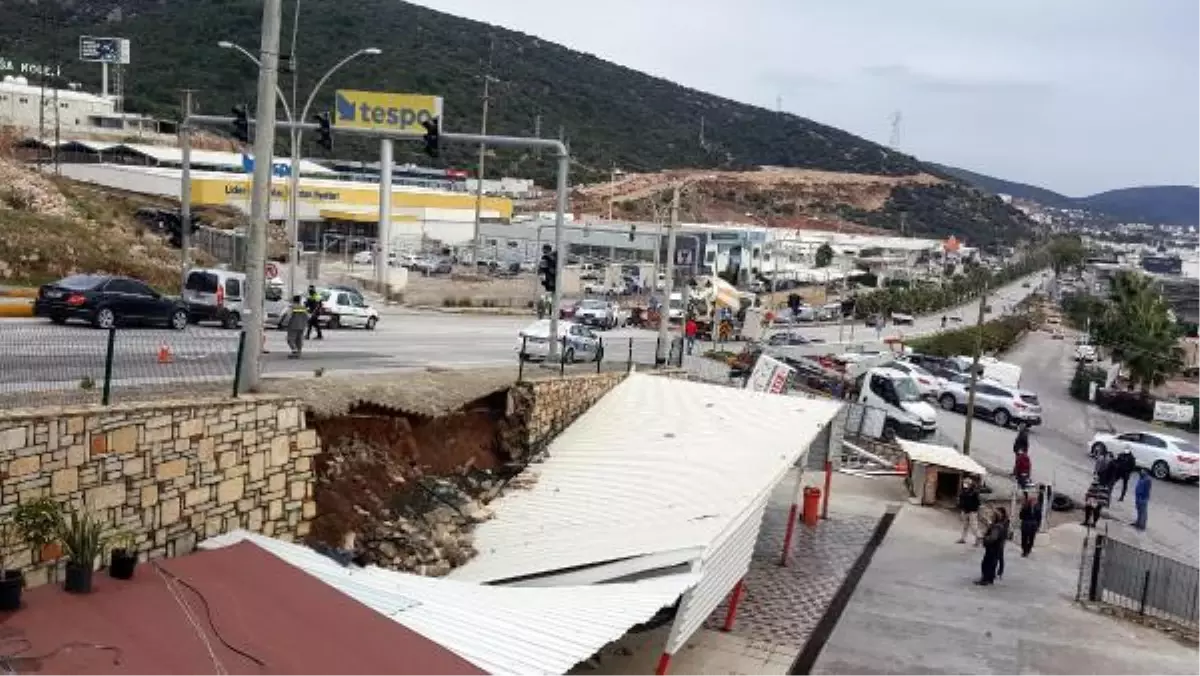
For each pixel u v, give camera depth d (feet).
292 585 36.01
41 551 34.17
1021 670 56.34
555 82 650.02
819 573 71.72
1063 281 617.21
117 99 338.75
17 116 301.43
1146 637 62.85
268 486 45.24
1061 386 221.46
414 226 299.99
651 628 57.16
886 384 127.13
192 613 31.83
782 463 64.54
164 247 163.43
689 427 73.92
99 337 56.03
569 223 322.96
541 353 111.34
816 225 572.10
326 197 279.28
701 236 315.99
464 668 32.01
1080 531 89.97
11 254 121.49
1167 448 124.36
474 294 204.03
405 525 54.80
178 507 40.14
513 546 53.83
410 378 67.72
